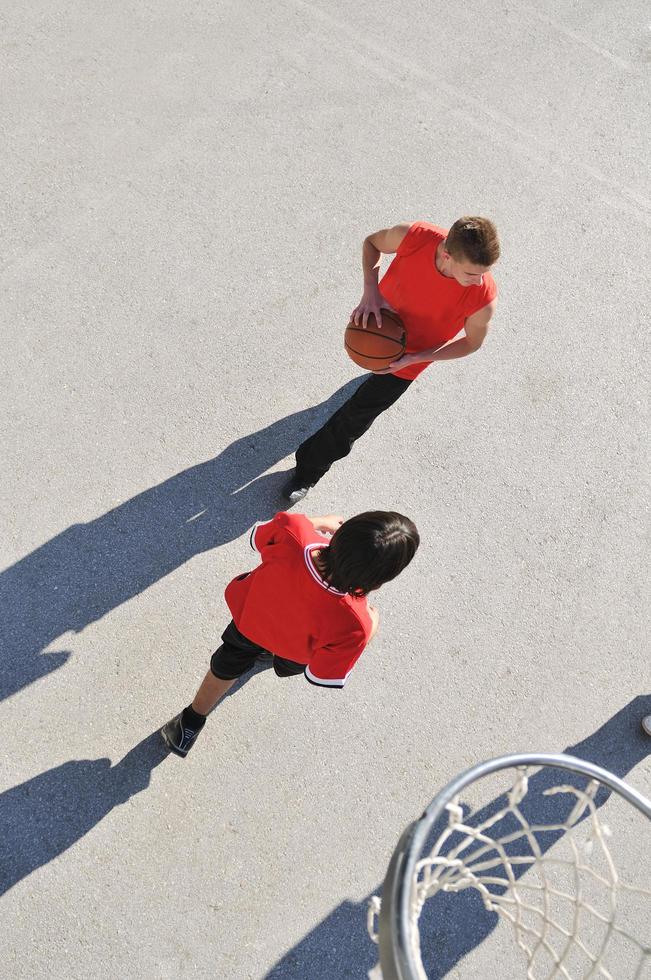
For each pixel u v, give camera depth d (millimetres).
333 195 6148
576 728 4734
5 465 4883
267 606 3293
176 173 6016
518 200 6441
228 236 5844
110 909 3973
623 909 4309
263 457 5184
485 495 5301
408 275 3898
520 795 2803
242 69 6543
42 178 5840
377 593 4902
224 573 4828
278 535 3316
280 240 5895
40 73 6250
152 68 6414
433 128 6613
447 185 6383
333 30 6902
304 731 4484
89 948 3889
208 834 4191
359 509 5152
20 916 3900
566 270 6215
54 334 5316
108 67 6359
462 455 5395
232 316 5566
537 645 4914
